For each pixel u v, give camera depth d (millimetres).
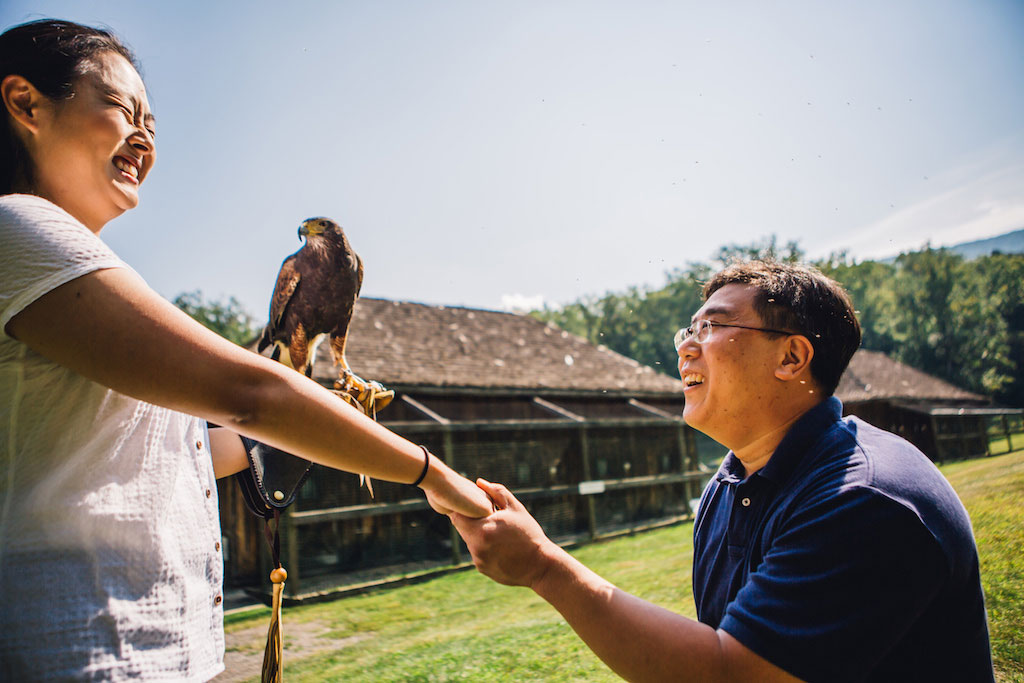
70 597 945
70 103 1113
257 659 4840
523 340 15727
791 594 1180
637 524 13836
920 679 1239
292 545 8898
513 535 1329
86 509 979
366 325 12914
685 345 1645
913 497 1210
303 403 985
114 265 944
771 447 1562
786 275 1563
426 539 10609
